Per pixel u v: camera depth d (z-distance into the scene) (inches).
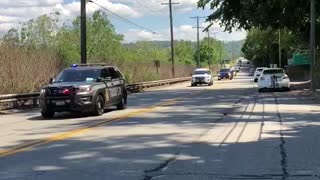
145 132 565.9
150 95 1438.2
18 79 1178.0
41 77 1248.8
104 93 820.0
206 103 1021.8
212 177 337.1
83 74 827.4
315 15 1467.8
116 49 2859.3
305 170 358.0
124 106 924.0
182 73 3427.7
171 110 861.8
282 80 1446.9
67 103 765.3
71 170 362.9
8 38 1262.3
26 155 427.2
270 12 1481.3
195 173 349.4
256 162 387.5
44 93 778.2
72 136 542.9
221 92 1486.2
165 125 633.0
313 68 1368.1
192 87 1993.1
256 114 762.8
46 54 1358.3
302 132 554.9
